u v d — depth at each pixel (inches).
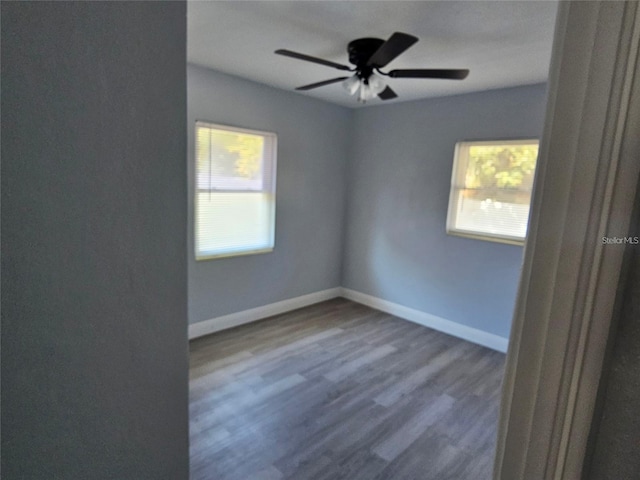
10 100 20.6
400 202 163.6
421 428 91.2
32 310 22.8
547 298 19.4
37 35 21.0
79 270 24.4
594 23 16.8
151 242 27.9
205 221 135.0
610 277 18.1
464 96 139.7
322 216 175.8
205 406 96.8
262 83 140.1
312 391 105.7
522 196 129.6
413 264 161.5
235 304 148.8
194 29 90.4
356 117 176.4
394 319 164.2
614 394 19.7
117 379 27.5
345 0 74.6
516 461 21.5
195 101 124.0
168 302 29.7
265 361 122.0
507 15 77.4
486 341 140.9
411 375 116.7
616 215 17.5
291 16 82.4
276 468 76.7
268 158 150.4
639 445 19.1
